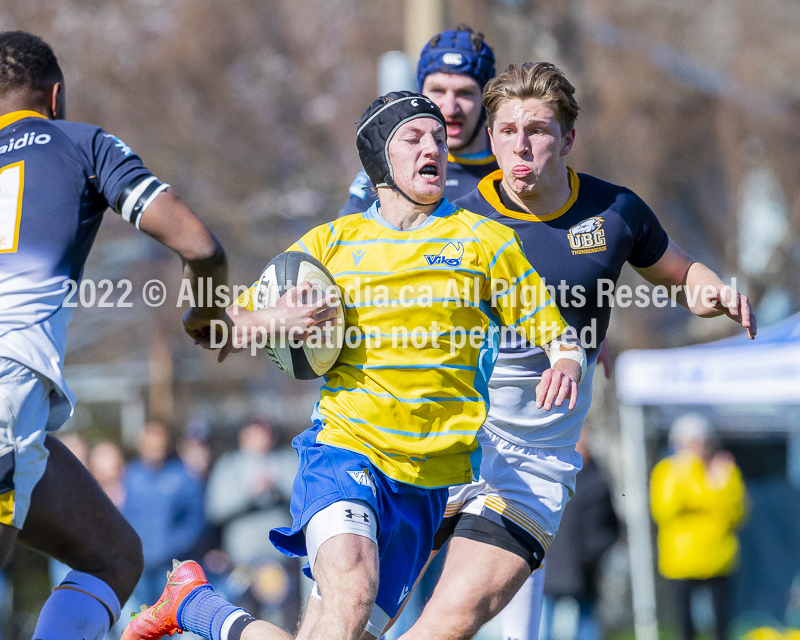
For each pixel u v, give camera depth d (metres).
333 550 12.34
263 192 63.69
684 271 15.55
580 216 14.80
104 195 12.93
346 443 13.02
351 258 13.39
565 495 15.59
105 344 68.44
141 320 66.19
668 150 59.28
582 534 31.58
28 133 13.15
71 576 14.95
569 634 38.06
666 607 46.75
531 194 14.69
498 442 15.16
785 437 46.44
